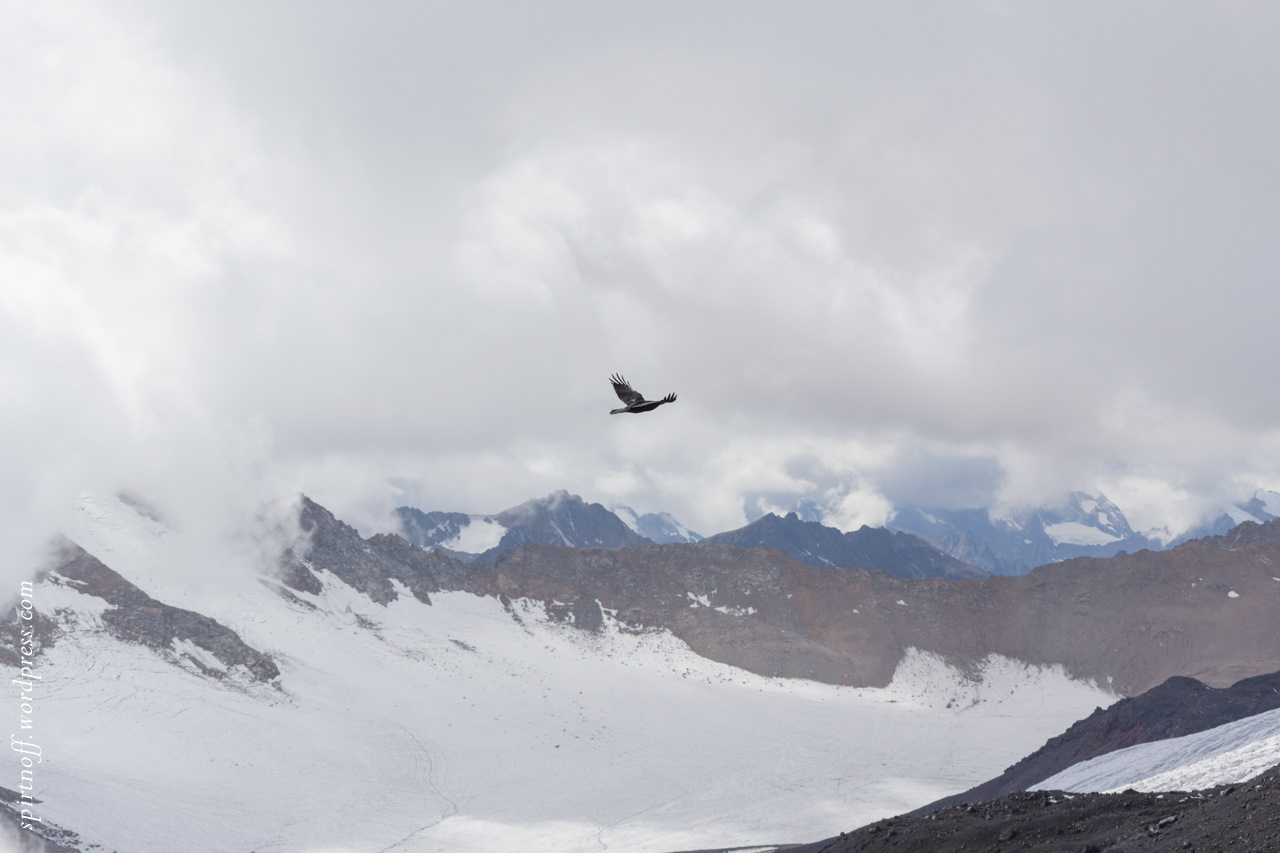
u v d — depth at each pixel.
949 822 60.34
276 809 157.75
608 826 158.75
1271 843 39.22
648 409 28.06
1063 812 55.66
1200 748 80.88
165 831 138.12
